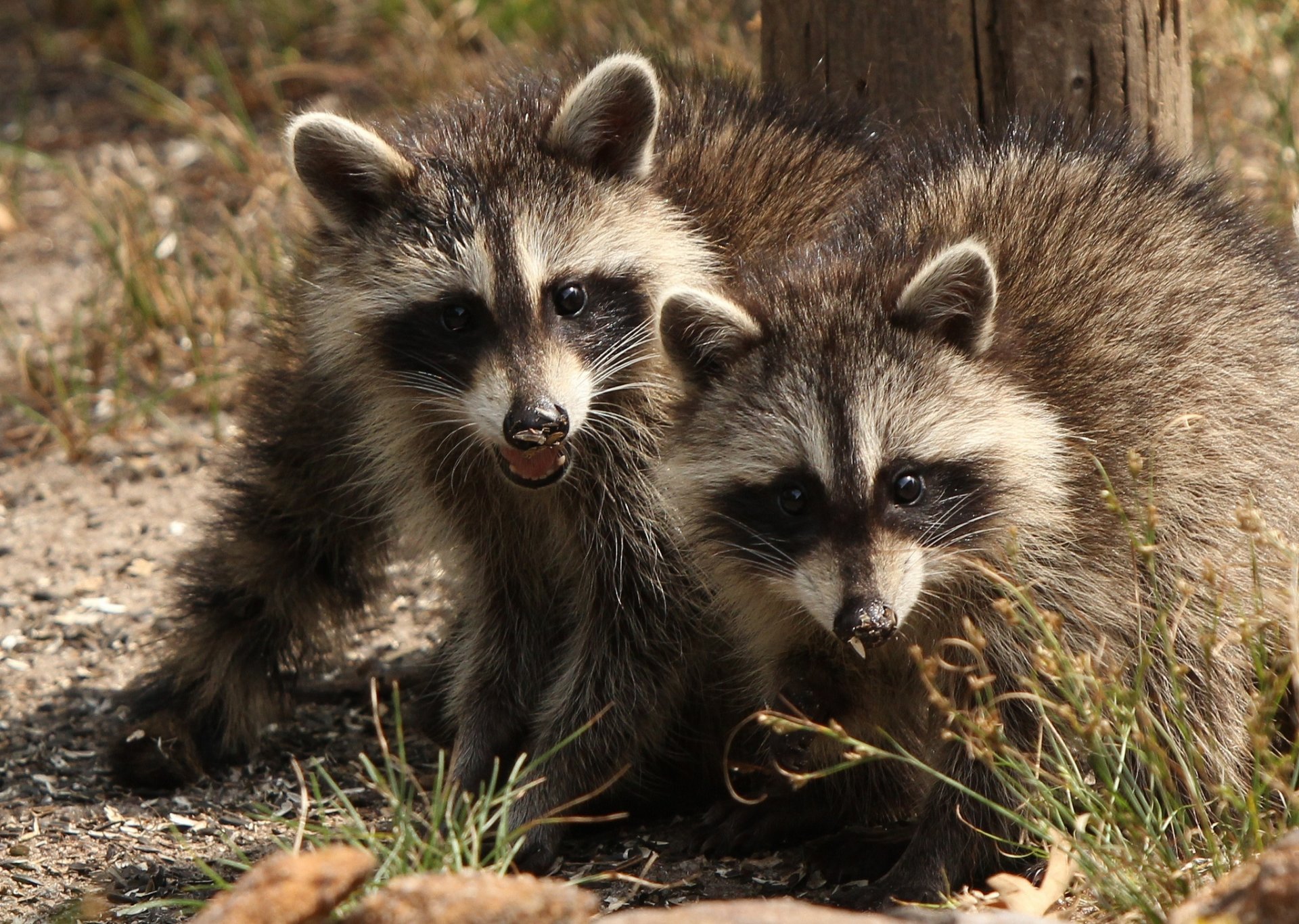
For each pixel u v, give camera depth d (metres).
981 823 7.21
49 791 8.95
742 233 8.85
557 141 8.85
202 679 9.59
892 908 6.91
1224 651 7.28
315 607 9.99
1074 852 6.36
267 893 5.22
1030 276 7.75
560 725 8.74
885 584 7.07
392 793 7.76
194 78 18.06
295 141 8.83
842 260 7.84
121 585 11.19
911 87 9.51
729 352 7.65
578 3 16.72
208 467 12.14
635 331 8.78
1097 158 8.30
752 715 7.55
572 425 8.29
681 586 8.73
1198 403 7.49
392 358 8.90
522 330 8.51
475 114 9.29
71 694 10.03
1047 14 9.20
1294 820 6.55
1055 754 7.11
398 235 8.78
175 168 16.64
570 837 8.60
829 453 7.22
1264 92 13.62
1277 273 8.18
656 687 8.83
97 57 19.06
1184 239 7.93
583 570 8.98
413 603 11.18
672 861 8.07
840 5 9.60
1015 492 7.36
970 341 7.40
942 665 6.96
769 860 7.98
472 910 5.13
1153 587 7.21
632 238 8.78
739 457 7.50
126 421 13.07
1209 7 14.70
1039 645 6.82
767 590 7.73
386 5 17.83
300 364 9.66
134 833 8.39
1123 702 6.82
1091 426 7.45
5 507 12.19
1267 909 5.07
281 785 9.09
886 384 7.30
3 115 18.20
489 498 9.02
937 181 8.24
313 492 9.75
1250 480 7.49
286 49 18.05
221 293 13.85
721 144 9.12
